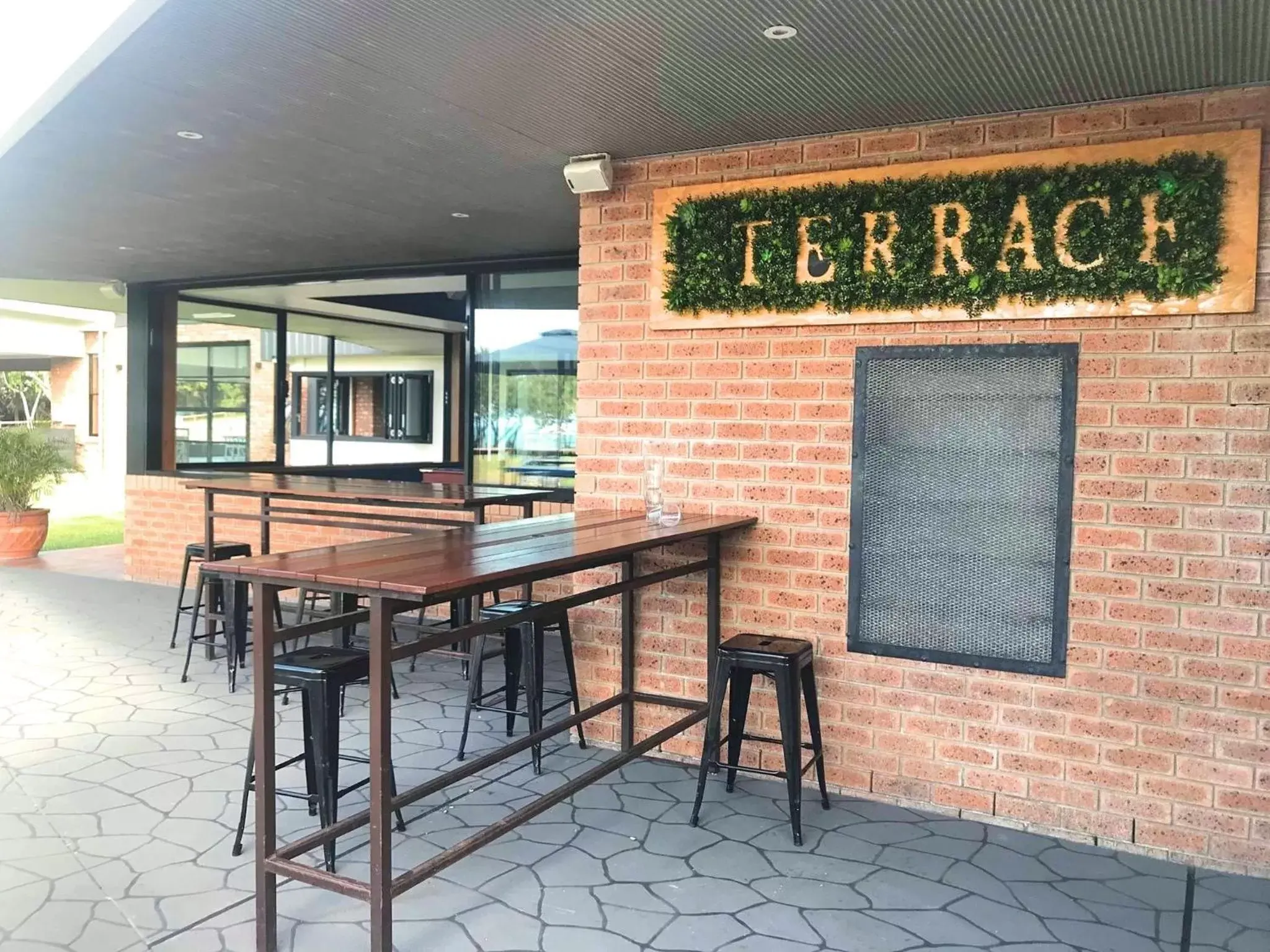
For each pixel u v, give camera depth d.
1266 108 3.13
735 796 3.77
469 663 4.82
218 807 3.53
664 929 2.74
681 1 2.60
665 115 3.55
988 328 3.53
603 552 2.96
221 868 3.06
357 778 3.84
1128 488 3.33
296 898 2.89
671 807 3.63
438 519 5.01
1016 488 3.49
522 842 3.29
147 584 8.02
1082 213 3.33
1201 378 3.22
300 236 5.86
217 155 4.07
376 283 7.72
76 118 3.58
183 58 3.01
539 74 3.13
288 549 7.45
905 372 3.66
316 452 10.14
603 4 2.62
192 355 8.31
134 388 8.12
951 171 3.55
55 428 16.55
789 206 3.79
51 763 3.96
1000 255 3.47
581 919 2.78
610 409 4.24
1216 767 3.24
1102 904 2.95
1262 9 2.59
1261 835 3.18
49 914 2.76
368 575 2.42
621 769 4.04
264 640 2.56
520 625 3.94
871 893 2.98
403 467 10.27
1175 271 3.21
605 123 3.64
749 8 2.64
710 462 4.03
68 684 5.12
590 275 4.26
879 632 3.73
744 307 3.91
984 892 3.01
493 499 4.91
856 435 3.75
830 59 2.98
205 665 5.52
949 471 3.60
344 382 11.22
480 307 6.72
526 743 3.34
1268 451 3.14
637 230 4.15
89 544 10.73
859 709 3.77
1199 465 3.23
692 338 4.05
